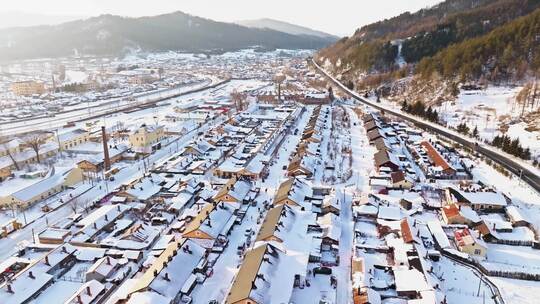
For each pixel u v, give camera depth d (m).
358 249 72.94
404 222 78.38
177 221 85.00
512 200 94.44
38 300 59.28
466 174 110.31
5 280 63.59
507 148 128.50
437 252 71.19
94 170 118.38
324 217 82.44
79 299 57.47
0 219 88.19
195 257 66.69
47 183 101.56
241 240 76.50
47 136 146.88
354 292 60.28
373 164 121.19
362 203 88.81
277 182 106.81
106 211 85.69
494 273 67.44
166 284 58.19
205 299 60.06
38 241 77.00
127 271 67.38
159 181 105.31
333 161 123.06
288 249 67.69
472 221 81.75
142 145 136.62
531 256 72.94
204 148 134.50
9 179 111.69
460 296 61.97
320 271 66.56
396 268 66.06
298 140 148.25
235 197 89.19
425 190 99.38
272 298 54.44
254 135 154.62
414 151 131.62
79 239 75.81
